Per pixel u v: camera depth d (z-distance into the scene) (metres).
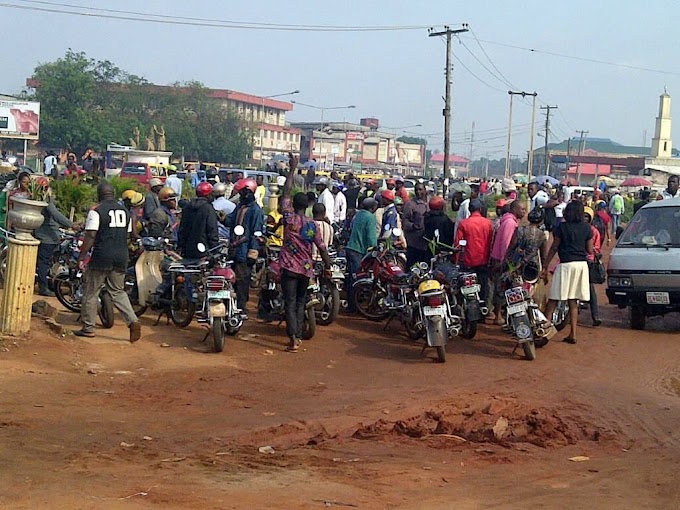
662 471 6.98
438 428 8.26
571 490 6.36
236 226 12.45
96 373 9.85
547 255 12.89
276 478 6.29
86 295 11.38
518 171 193.88
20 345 10.45
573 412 9.02
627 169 105.56
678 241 14.42
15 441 6.98
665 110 110.19
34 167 50.88
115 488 5.84
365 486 6.20
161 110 78.00
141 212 14.29
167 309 12.63
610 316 16.03
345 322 13.90
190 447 7.17
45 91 70.50
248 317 13.74
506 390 9.91
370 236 14.23
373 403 9.08
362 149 121.06
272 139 103.56
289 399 9.15
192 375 10.04
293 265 11.65
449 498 6.01
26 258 10.73
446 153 47.41
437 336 11.30
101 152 70.56
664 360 12.16
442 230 14.62
